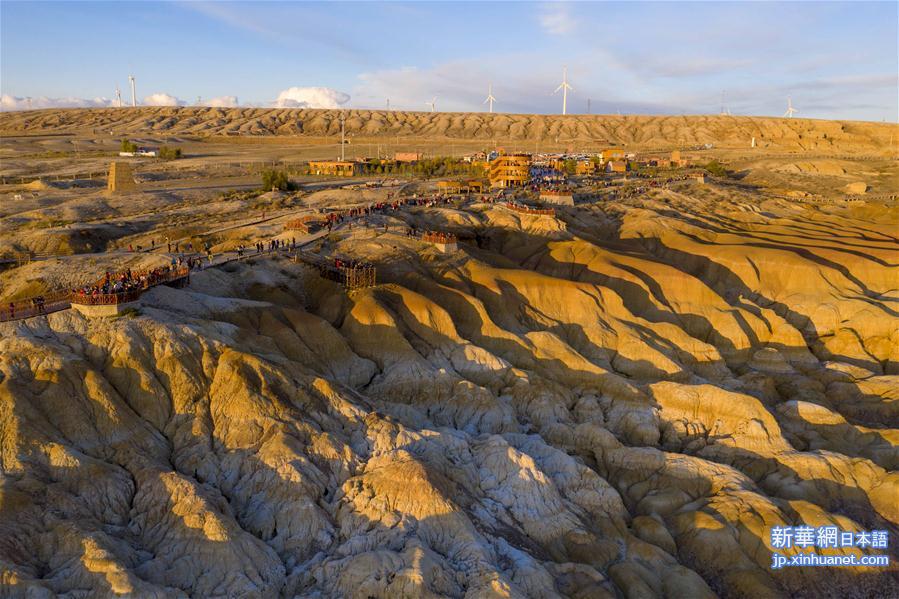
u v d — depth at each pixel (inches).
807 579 1867.6
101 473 1569.9
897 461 2383.1
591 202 5388.8
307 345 2410.2
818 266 3855.8
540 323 3117.6
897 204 6338.6
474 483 1892.2
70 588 1325.0
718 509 2031.3
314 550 1599.4
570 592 1638.8
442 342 2716.5
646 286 3535.9
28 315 1932.8
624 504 2144.4
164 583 1400.1
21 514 1421.0
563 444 2369.6
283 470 1712.6
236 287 2701.8
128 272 2305.6
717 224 5182.1
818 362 3233.3
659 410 2581.2
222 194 5428.2
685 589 1747.0
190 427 1808.6
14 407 1610.5
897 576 1903.3
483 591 1473.9
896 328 3348.9
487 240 4247.0
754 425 2429.9
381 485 1708.9
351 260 3102.9
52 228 3688.5
